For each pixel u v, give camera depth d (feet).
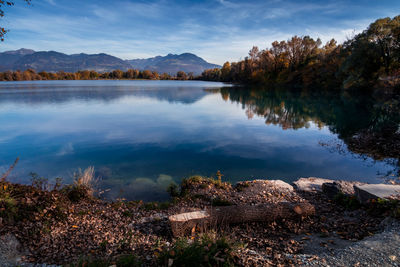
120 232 17.44
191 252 12.37
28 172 34.30
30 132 61.93
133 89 262.47
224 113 98.58
